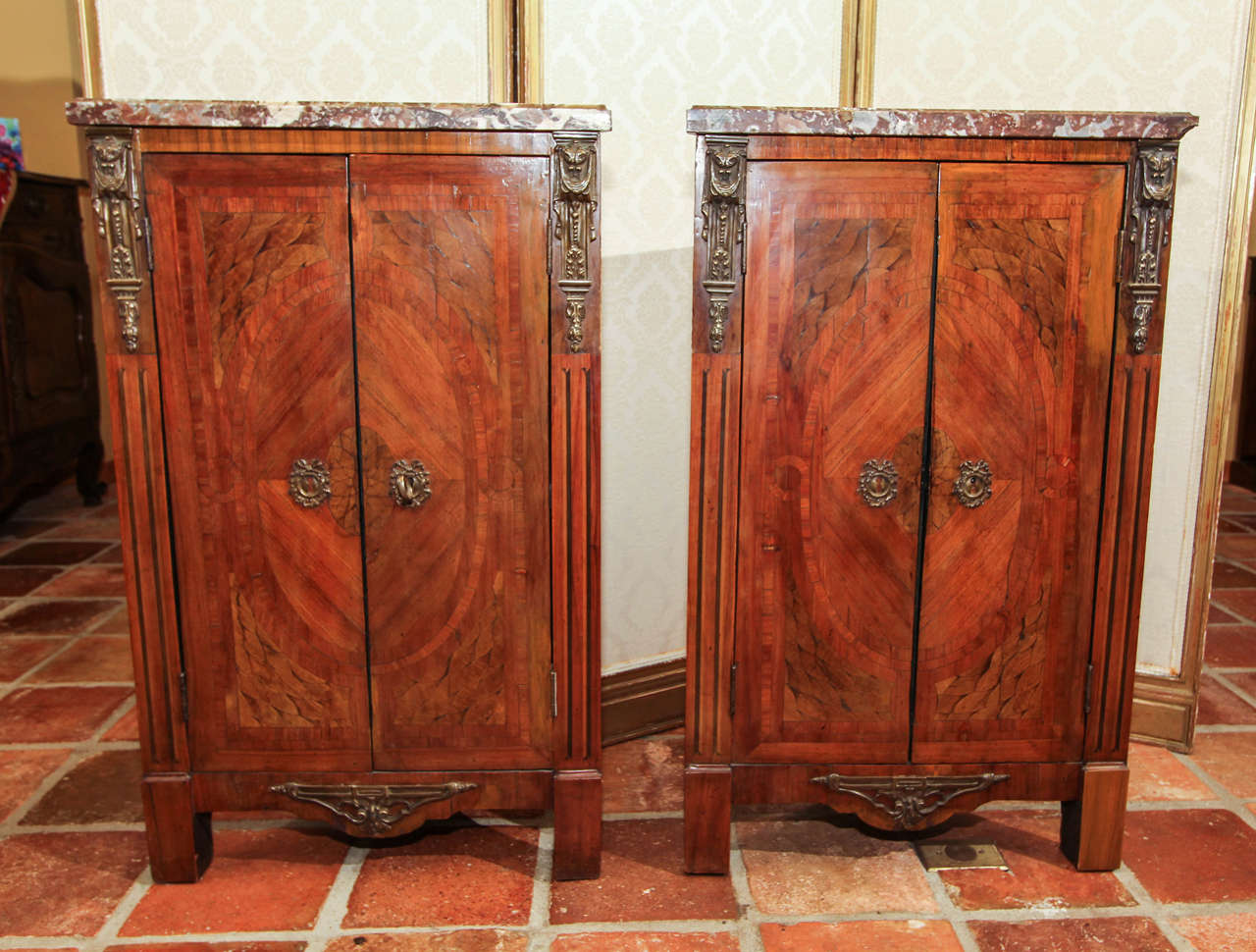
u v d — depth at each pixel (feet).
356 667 6.46
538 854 7.02
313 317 6.07
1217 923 6.26
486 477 6.27
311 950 5.94
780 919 6.27
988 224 6.08
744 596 6.43
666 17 7.98
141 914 6.29
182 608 6.33
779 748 6.63
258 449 6.20
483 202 5.98
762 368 6.20
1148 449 6.33
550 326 6.11
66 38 16.85
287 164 5.90
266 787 6.57
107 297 5.96
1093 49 8.15
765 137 5.96
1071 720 6.64
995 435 6.31
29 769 8.21
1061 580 6.48
